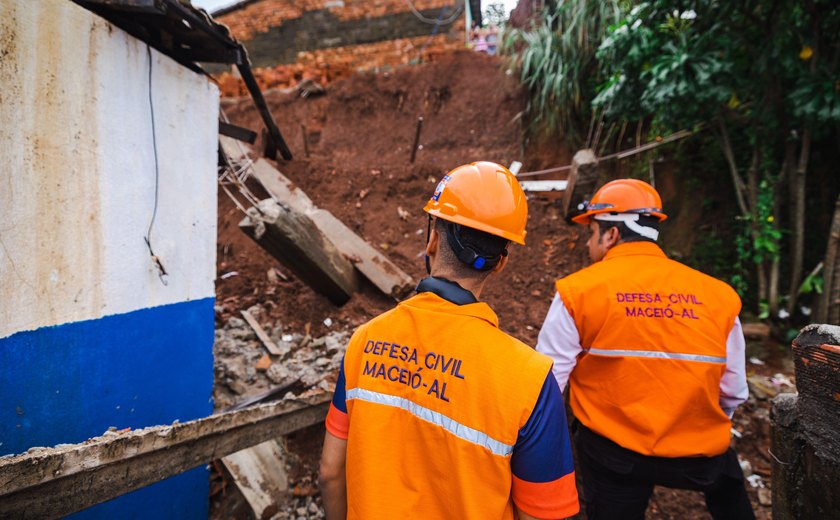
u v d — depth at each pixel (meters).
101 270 1.80
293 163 5.31
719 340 1.50
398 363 0.95
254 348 3.36
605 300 1.56
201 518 2.46
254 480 2.56
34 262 1.51
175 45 2.34
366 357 0.99
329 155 6.61
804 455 0.95
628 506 1.59
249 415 1.73
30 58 1.46
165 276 2.19
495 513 0.83
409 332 0.96
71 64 1.61
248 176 4.61
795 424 0.98
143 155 2.01
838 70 3.35
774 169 4.04
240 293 3.93
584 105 5.38
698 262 4.32
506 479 0.83
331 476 1.04
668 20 3.79
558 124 5.50
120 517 1.91
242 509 2.57
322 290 3.59
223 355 3.25
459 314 0.93
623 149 5.14
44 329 1.56
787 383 3.21
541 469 0.83
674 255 4.44
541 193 4.91
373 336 1.01
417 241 4.55
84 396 1.74
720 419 1.49
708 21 3.60
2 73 1.37
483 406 0.84
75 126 1.65
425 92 6.78
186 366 2.38
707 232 4.37
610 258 1.70
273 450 2.76
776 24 3.38
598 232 1.82
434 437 0.87
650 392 1.49
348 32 7.99
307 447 2.82
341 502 1.07
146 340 2.07
